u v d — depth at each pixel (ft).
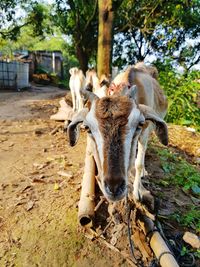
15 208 2.27
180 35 10.14
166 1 6.31
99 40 4.65
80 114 1.66
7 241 1.99
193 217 2.11
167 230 2.01
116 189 1.38
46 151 3.46
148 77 2.33
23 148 3.57
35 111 6.09
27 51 17.54
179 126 4.37
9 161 3.15
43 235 2.00
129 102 1.51
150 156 3.10
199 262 1.78
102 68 4.66
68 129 1.65
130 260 1.79
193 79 5.05
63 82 15.42
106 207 2.14
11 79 11.09
